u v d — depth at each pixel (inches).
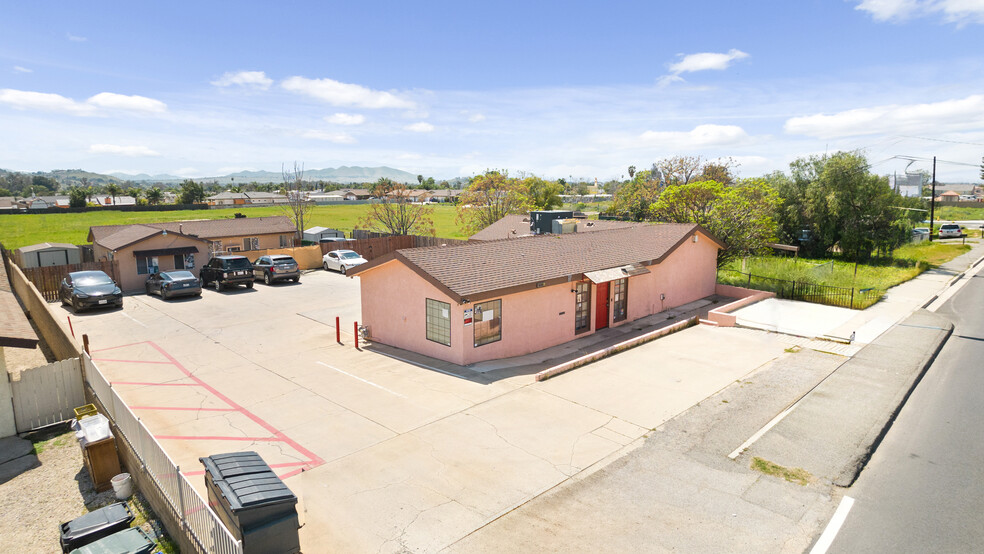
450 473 354.0
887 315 806.5
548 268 680.4
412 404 476.1
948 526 295.7
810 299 914.1
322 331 748.6
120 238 1160.2
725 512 307.3
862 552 273.6
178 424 442.9
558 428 421.1
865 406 458.9
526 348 646.5
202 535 252.5
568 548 275.6
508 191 1936.5
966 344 668.1
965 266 1401.3
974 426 428.8
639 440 399.2
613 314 777.6
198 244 1166.3
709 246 980.6
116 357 631.2
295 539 243.0
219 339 708.0
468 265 634.2
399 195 2012.8
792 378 530.9
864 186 1491.1
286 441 408.2
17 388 441.1
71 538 276.7
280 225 1549.0
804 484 337.1
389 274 660.7
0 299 561.0
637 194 1908.2
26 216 3117.6
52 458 404.8
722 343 663.8
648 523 296.7
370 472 356.8
